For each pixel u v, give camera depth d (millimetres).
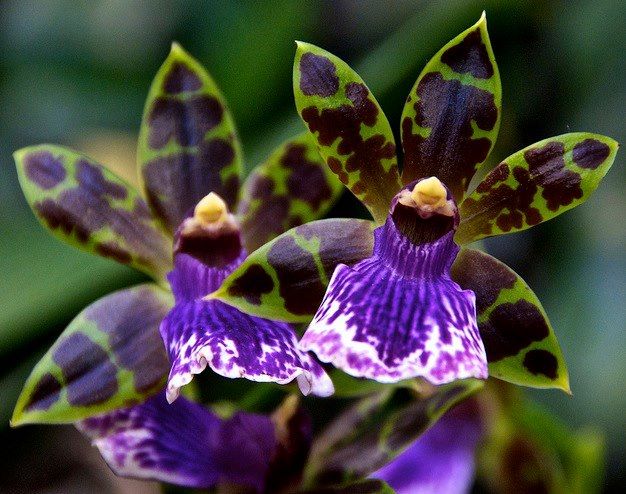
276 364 303
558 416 458
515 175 312
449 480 383
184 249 324
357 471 332
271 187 333
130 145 507
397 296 306
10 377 435
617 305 471
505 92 502
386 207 319
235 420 334
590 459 385
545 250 495
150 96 331
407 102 317
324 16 538
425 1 535
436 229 312
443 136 317
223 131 333
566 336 470
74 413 314
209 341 305
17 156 325
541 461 388
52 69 522
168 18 511
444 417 388
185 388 336
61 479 474
